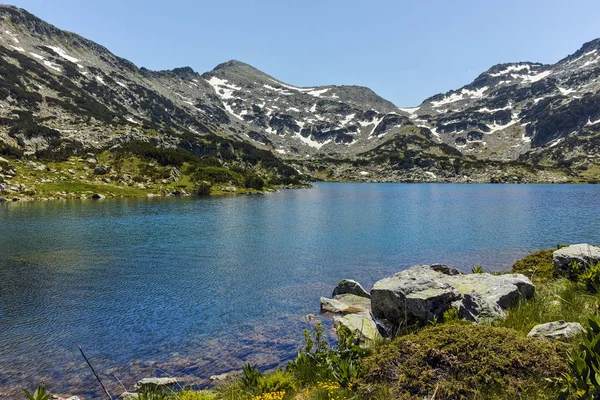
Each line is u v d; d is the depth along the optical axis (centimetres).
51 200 9812
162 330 2019
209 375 1534
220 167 17325
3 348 1786
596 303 1242
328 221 6775
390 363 855
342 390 869
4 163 11319
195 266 3484
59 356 1712
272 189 17400
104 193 11300
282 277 3133
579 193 15088
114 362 1659
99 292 2673
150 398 1223
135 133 18425
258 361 1656
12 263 3488
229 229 5766
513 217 7162
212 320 2162
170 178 14125
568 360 712
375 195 15038
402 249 4256
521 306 1482
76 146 14788
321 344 1304
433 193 16275
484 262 3588
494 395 707
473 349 811
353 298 2531
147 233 5288
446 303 1712
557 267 2120
